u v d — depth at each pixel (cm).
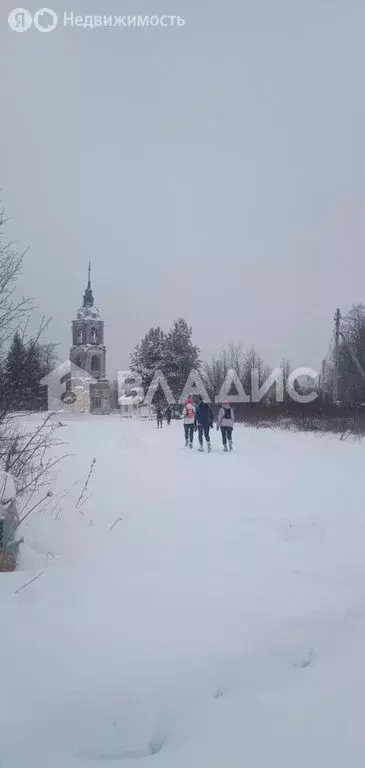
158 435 3000
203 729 362
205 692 397
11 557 630
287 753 339
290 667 436
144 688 393
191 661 428
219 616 509
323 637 478
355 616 519
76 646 450
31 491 886
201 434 2055
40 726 355
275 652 451
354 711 381
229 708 383
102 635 470
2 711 366
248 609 525
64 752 338
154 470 1465
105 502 997
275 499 1059
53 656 433
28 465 1028
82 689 389
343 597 559
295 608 529
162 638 465
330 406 3212
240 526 845
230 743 349
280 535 793
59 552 699
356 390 3656
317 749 343
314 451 2008
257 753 340
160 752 342
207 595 559
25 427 993
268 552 712
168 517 899
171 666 421
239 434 2981
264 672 425
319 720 371
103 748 343
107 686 393
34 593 555
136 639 463
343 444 2270
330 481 1285
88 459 1673
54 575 612
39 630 477
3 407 860
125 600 544
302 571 636
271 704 389
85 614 511
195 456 1859
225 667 423
